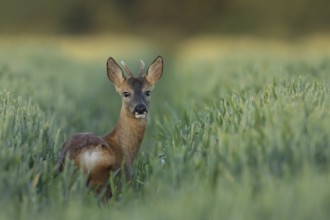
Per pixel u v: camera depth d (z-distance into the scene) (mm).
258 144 10961
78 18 100438
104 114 24719
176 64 50438
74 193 10859
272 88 14648
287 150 10711
